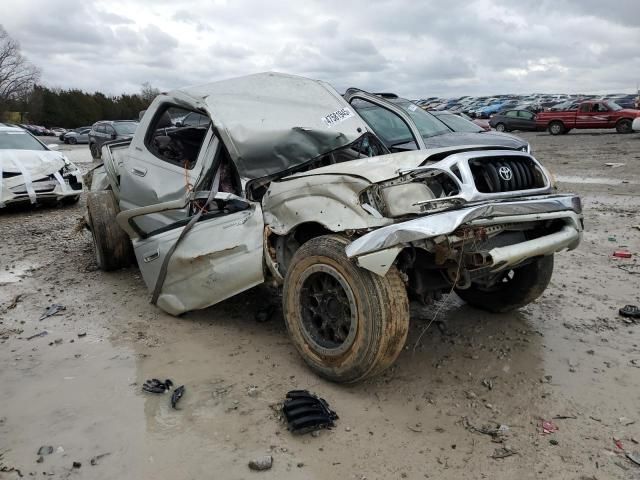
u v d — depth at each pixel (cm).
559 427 290
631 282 523
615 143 2145
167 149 497
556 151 1945
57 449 273
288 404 297
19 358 377
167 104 475
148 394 325
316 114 428
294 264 343
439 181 331
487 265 307
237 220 391
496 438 280
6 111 7125
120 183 523
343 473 254
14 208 1010
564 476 251
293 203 357
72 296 506
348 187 330
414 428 290
